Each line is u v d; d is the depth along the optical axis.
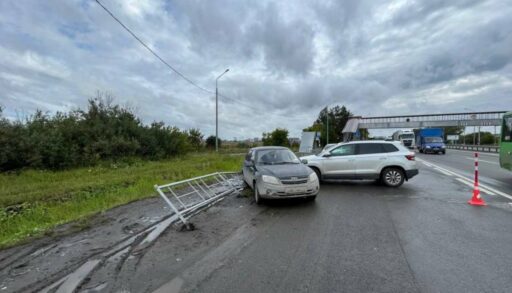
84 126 18.17
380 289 3.16
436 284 3.24
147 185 10.32
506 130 11.16
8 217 6.43
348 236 4.90
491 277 3.38
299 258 4.03
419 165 18.27
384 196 8.42
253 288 3.23
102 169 15.31
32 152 14.03
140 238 5.02
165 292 3.19
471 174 13.30
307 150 34.00
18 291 3.30
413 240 4.65
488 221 5.65
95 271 3.75
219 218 6.24
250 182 8.95
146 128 22.89
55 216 6.68
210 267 3.80
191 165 17.30
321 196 8.53
